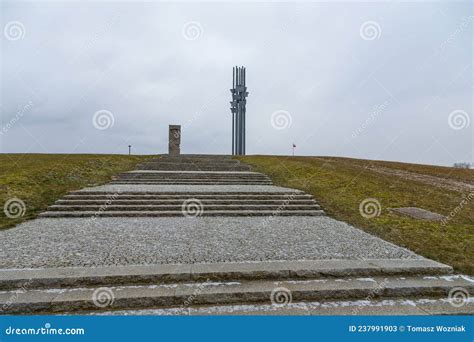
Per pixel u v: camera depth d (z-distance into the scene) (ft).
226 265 18.10
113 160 81.30
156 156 97.50
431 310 14.66
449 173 75.41
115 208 36.06
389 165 87.35
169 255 20.15
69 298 14.44
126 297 14.61
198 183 57.52
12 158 73.97
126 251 20.98
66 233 26.20
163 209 36.65
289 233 26.99
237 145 136.87
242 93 136.36
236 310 14.37
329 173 63.67
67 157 80.23
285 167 74.54
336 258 20.04
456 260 20.53
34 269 17.10
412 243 24.49
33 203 36.78
